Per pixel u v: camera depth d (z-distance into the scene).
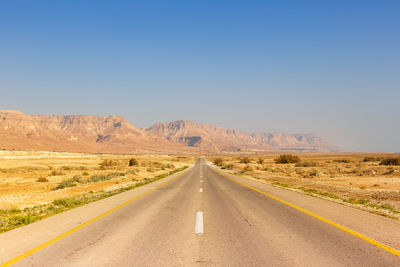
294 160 81.31
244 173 43.94
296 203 12.32
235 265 4.89
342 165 61.88
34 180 33.28
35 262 5.16
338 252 5.57
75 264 5.04
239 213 10.02
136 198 14.67
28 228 8.07
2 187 25.69
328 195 16.17
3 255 5.60
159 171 52.06
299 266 4.83
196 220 8.87
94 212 10.61
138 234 7.18
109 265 4.97
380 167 48.59
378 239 6.52
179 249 5.86
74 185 25.48
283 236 6.84
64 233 7.39
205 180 28.00
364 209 10.98
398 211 10.89
